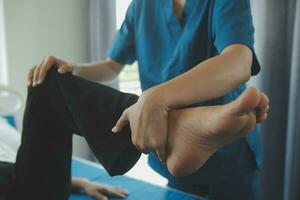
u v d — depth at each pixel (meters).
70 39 2.41
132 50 1.31
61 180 0.96
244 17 0.91
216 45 0.94
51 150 0.93
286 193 1.50
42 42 2.29
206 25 1.04
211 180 1.18
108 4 2.21
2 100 1.49
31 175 0.93
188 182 1.24
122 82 2.08
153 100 0.63
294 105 1.41
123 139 0.74
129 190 1.35
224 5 0.93
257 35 1.52
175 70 1.10
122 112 0.77
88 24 2.41
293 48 1.40
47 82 0.90
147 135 0.63
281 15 1.48
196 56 1.07
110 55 1.32
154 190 1.34
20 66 2.23
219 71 0.67
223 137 0.61
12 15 2.15
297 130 1.42
